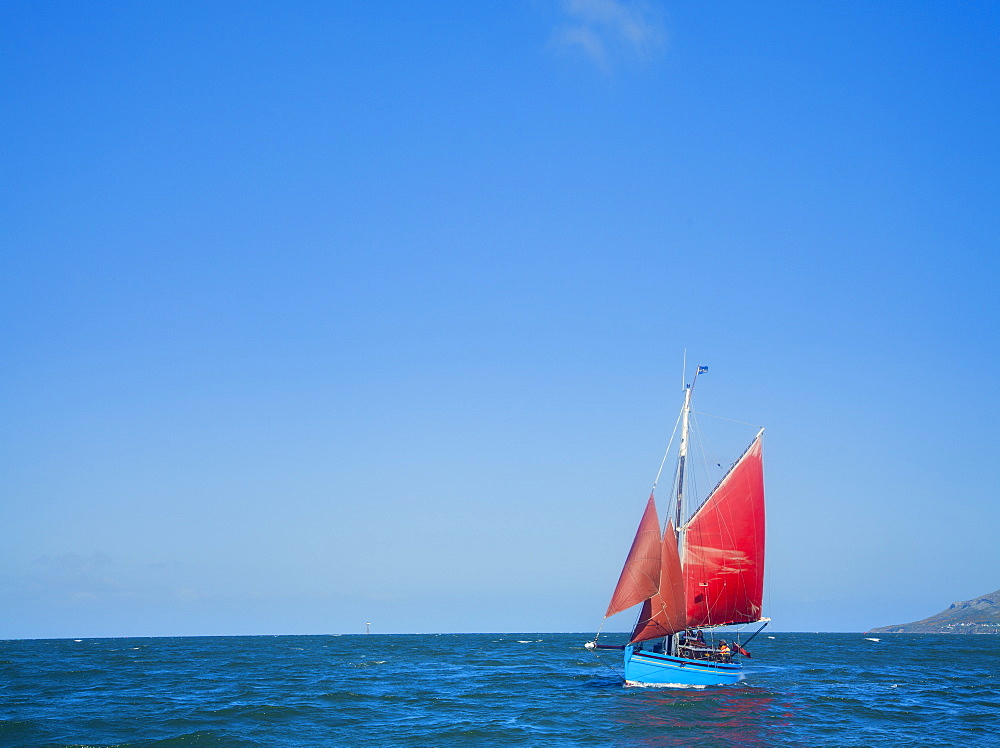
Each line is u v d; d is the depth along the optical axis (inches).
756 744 1996.8
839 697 2822.3
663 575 2613.2
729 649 2984.7
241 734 2112.5
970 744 2012.8
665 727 2198.6
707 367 2876.5
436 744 1993.1
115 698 2834.6
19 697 2874.0
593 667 4330.7
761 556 2849.4
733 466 2847.0
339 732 2150.6
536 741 2022.6
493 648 6860.2
